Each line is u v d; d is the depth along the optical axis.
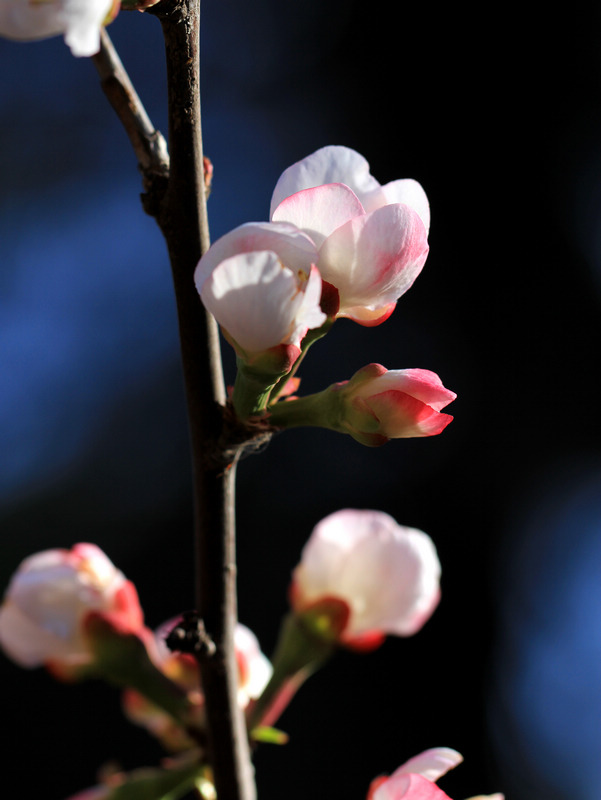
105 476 2.17
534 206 2.38
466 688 1.92
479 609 2.00
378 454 2.10
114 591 0.69
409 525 2.07
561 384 2.22
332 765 1.77
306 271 0.64
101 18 0.62
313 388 2.17
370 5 2.69
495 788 1.86
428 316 2.29
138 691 0.69
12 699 1.71
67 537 2.09
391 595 0.69
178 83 0.64
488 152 2.43
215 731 0.67
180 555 2.05
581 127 2.44
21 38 0.63
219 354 0.65
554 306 2.29
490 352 2.25
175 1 0.64
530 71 2.48
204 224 0.65
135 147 0.65
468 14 2.53
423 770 0.66
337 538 0.70
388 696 1.86
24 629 0.69
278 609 1.95
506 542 2.08
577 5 2.48
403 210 0.65
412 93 2.55
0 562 2.04
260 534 2.01
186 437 2.20
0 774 1.67
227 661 0.66
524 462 2.15
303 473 2.08
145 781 0.68
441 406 0.65
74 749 1.69
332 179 0.65
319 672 1.84
